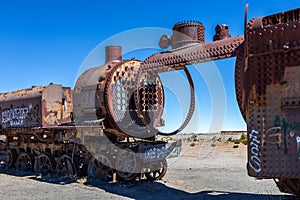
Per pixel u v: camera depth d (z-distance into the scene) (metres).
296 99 6.12
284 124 6.24
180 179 11.91
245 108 6.79
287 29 6.27
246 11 6.75
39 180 12.34
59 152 13.44
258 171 6.45
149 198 9.02
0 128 15.70
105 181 11.47
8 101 15.38
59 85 14.04
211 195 9.23
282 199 8.16
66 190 10.32
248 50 6.67
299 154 6.06
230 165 15.86
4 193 10.17
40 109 13.36
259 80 6.53
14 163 15.92
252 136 6.55
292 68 6.21
